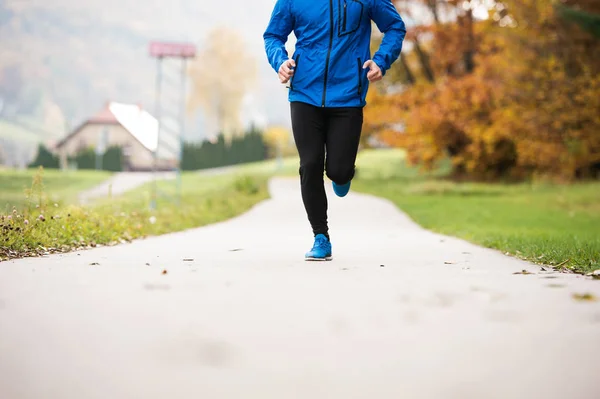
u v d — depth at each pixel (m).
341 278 6.54
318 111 8.02
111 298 5.10
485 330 4.02
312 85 7.96
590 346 3.63
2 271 6.75
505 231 17.36
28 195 12.12
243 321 4.29
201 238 14.14
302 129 8.05
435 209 30.06
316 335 3.90
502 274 7.03
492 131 47.41
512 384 2.97
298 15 7.96
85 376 3.07
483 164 52.84
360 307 4.80
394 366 3.26
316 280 6.36
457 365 3.27
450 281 6.34
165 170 89.81
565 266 8.29
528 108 45.50
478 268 7.75
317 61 7.93
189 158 111.38
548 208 31.84
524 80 45.56
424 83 55.53
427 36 54.38
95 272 6.80
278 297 5.25
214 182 63.28
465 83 48.88
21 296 5.15
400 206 31.88
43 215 11.95
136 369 3.18
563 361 3.35
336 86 7.93
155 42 28.39
